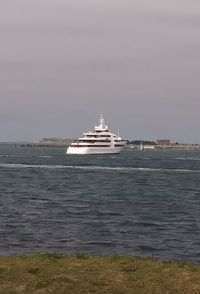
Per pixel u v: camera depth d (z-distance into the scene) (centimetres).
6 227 3362
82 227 3462
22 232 3169
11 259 1792
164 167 13725
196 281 1558
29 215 4028
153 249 2736
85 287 1485
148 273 1620
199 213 4456
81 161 16125
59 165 13688
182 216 4216
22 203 4956
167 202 5409
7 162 15162
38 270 1630
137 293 1450
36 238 2969
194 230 3459
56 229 3338
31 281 1527
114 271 1634
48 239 2947
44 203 5003
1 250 2586
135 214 4284
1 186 7131
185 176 10325
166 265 1727
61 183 7900
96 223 3681
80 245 2794
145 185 7862
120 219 3934
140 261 1780
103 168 12625
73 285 1501
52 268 1655
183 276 1602
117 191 6688
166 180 9106
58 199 5453
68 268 1659
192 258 2522
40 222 3650
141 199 5684
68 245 2780
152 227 3559
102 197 5828
